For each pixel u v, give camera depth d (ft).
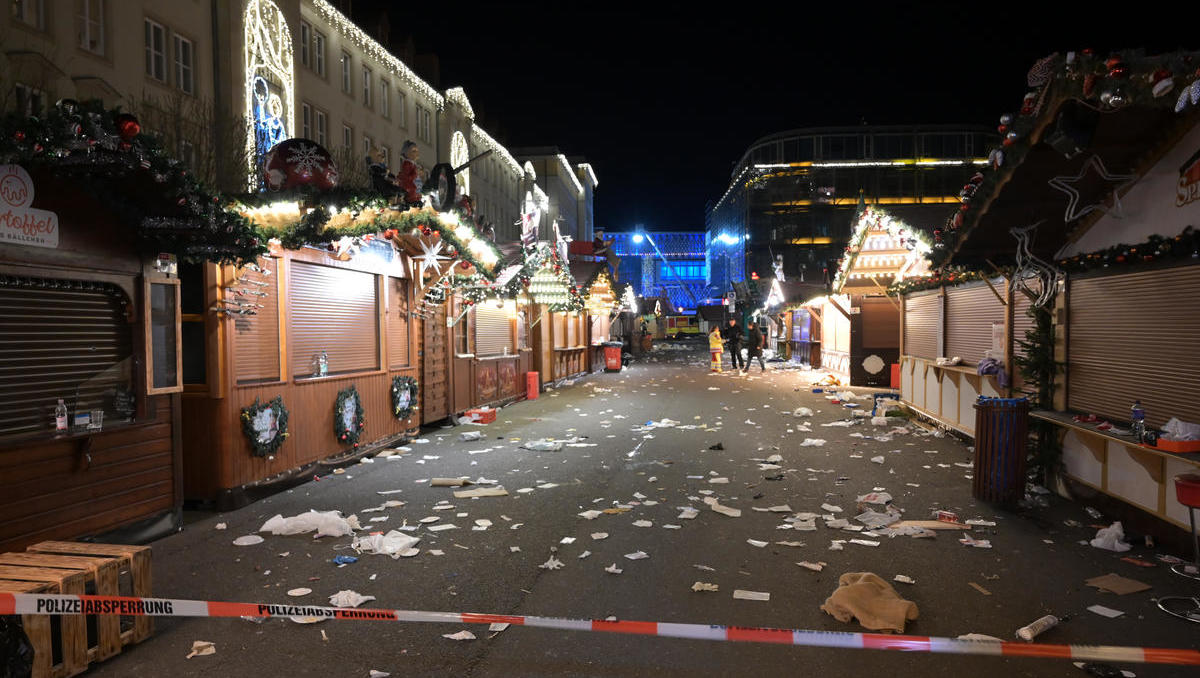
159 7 59.62
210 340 23.65
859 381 66.18
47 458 17.67
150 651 13.15
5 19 46.24
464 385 46.55
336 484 27.55
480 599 15.35
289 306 27.43
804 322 102.37
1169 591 15.34
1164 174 19.19
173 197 18.42
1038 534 19.75
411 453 34.35
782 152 251.39
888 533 19.79
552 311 66.13
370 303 34.58
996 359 30.68
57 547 14.01
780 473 28.30
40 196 17.48
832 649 12.92
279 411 26.13
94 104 15.79
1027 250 24.94
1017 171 21.50
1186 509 17.44
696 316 284.61
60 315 18.44
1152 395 19.29
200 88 64.39
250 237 20.98
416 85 115.85
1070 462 23.39
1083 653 10.00
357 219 26.05
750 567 17.29
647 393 63.98
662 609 14.71
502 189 159.84
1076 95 17.24
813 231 247.50
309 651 13.04
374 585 16.30
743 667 12.24
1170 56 14.76
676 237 394.52
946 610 14.49
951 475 27.58
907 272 50.37
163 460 21.01
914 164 245.45
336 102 92.32
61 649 11.92
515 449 34.99
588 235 272.51
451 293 43.52
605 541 19.57
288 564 17.90
